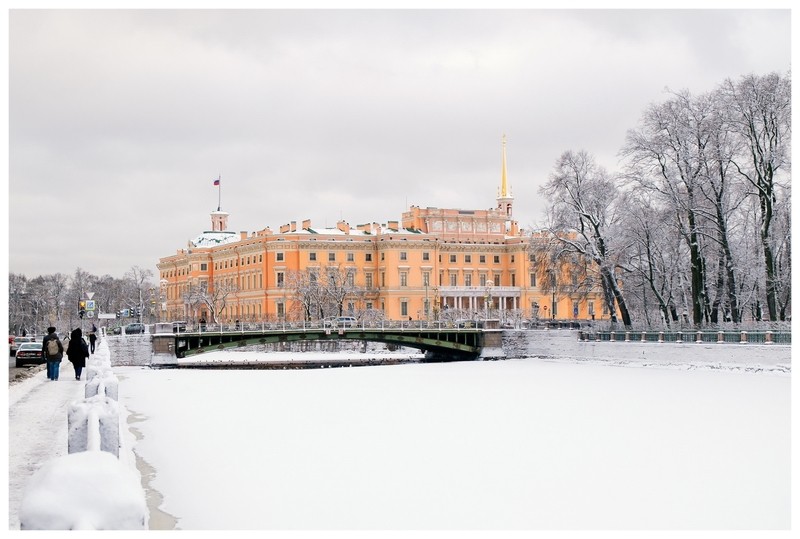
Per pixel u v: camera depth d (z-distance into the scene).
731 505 26.48
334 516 24.67
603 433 41.34
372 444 37.59
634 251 104.06
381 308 192.62
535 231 110.88
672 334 92.12
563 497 27.44
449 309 180.62
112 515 9.12
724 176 87.31
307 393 65.06
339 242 193.62
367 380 80.12
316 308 179.00
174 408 53.06
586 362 103.75
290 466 32.16
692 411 50.91
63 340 110.62
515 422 45.69
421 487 28.66
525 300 199.25
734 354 83.25
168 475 30.34
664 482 29.73
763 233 85.12
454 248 199.75
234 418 47.41
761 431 42.19
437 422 45.66
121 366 105.12
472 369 96.00
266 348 153.38
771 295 85.06
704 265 97.44
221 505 25.80
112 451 15.81
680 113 89.44
